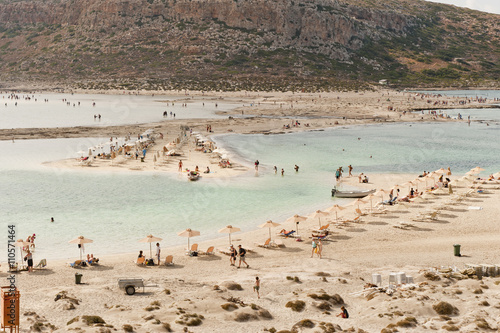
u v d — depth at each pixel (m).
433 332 21.20
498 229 38.62
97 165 67.62
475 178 53.09
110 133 97.38
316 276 29.86
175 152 77.44
